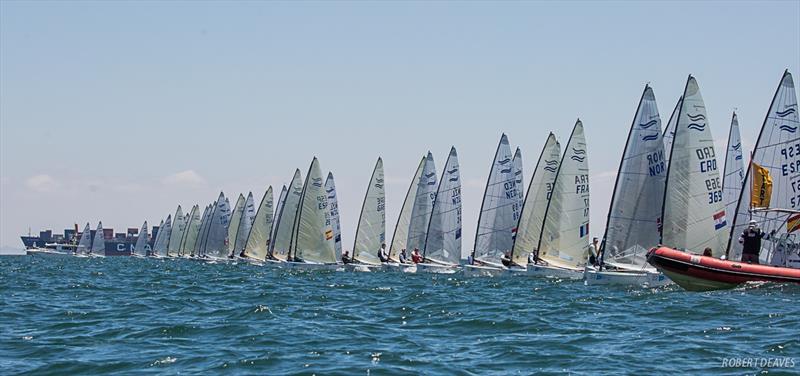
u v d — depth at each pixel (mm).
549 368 54562
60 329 73688
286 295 114250
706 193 114500
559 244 156125
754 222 105688
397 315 85250
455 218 193125
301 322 78188
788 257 106125
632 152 124438
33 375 53594
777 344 61875
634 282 123000
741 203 110062
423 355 59438
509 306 93625
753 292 101250
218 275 190500
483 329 73125
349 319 81438
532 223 167625
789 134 105688
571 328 72750
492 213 175375
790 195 105625
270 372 53562
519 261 168375
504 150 176000
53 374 53688
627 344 63406
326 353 60094
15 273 197500
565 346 62781
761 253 108188
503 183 175875
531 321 76875
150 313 87062
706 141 114688
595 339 65938
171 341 66250
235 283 149625
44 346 63719
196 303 99562
